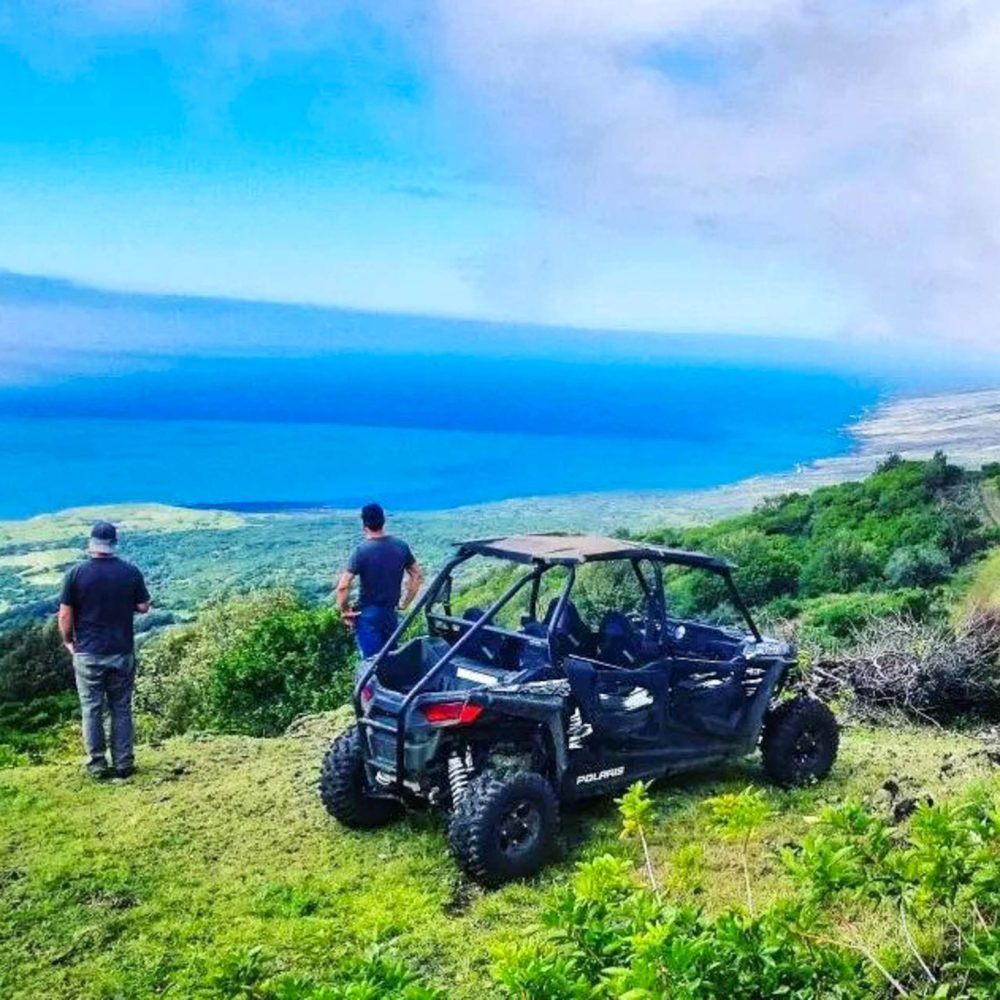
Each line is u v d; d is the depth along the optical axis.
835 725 7.98
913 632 12.30
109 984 5.17
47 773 8.30
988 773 8.15
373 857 6.64
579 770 6.95
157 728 21.09
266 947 5.46
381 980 3.07
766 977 3.24
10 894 6.09
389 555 8.59
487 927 5.72
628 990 2.96
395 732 6.54
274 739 9.44
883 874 3.83
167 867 6.46
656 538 55.28
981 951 3.73
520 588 6.94
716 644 8.01
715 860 6.38
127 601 8.12
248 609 24.03
